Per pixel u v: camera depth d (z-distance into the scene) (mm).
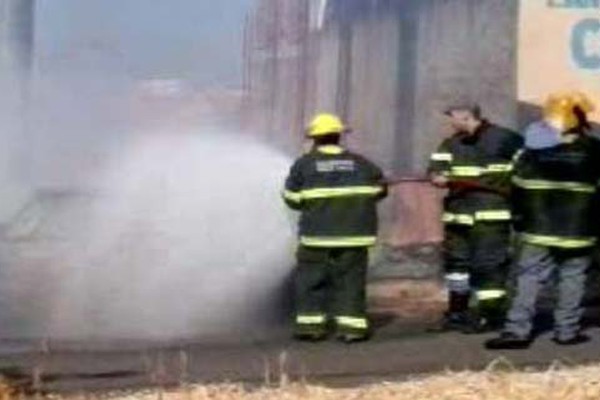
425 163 19281
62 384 13164
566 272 15305
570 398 11625
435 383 12336
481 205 16094
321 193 15734
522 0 18734
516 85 18781
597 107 18562
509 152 16109
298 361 14430
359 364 14250
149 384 13125
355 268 15734
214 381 13180
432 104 19234
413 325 16828
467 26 19000
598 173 15266
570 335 15320
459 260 16328
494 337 15844
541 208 15148
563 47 18656
